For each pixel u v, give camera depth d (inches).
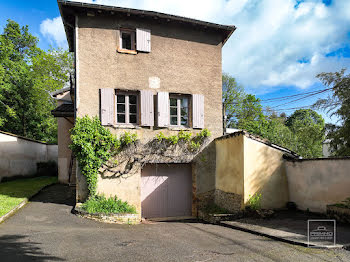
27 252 176.2
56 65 951.6
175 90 380.5
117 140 338.0
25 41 922.7
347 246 194.4
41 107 918.4
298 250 190.5
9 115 835.4
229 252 187.8
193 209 384.5
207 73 401.4
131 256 176.6
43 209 313.1
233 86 1113.4
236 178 333.1
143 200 375.9
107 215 293.3
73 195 403.9
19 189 434.6
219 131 400.8
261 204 323.3
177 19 369.4
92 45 344.5
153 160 361.7
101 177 334.3
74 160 483.8
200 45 400.2
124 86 354.3
